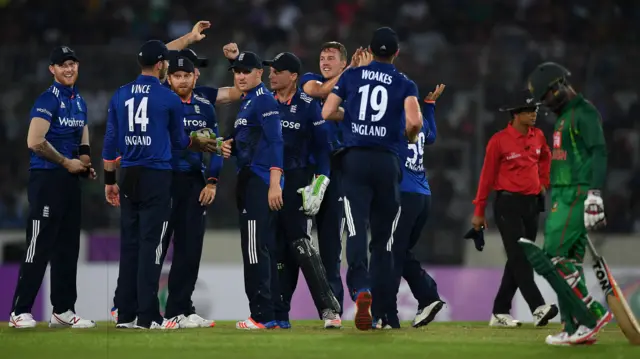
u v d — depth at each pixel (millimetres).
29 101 55062
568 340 20266
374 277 24141
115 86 53812
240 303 42562
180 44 29250
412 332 24078
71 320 26797
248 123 25547
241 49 63469
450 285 43812
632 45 70812
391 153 23281
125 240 25359
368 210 23297
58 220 26344
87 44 69312
